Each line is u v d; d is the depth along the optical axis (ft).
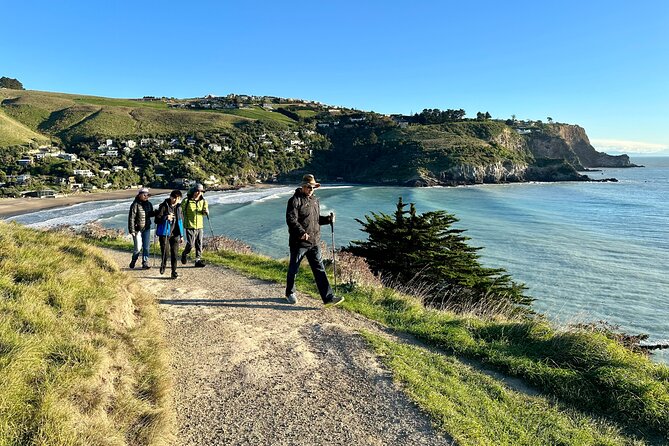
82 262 20.70
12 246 19.12
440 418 12.14
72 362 11.48
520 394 15.10
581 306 67.67
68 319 13.84
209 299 23.07
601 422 13.82
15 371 9.97
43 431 8.84
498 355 17.62
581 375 16.05
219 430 11.41
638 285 78.02
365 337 17.94
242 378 14.25
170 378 13.67
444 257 41.83
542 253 101.96
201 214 32.58
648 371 16.47
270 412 12.31
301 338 17.78
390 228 43.96
